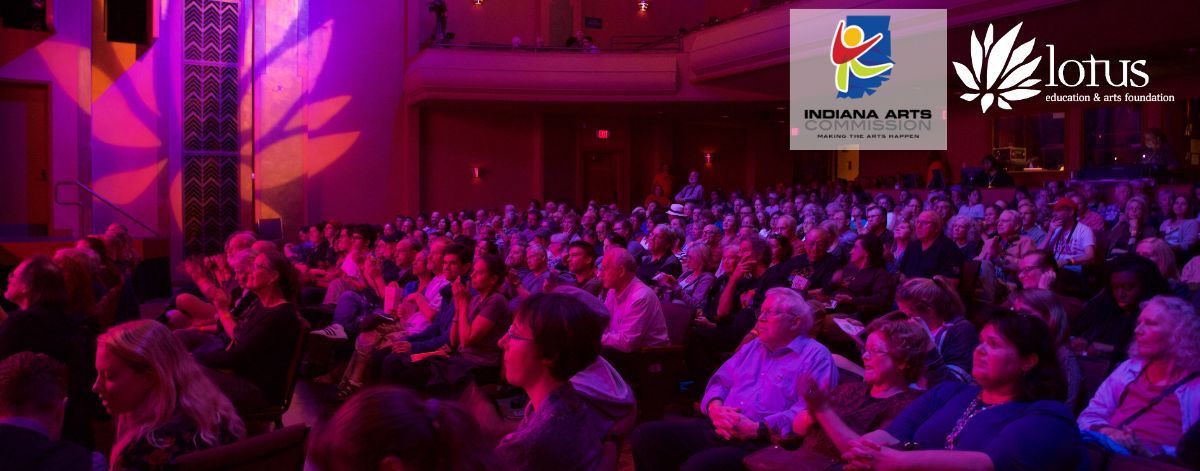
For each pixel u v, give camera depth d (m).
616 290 4.61
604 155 18.09
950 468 2.14
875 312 5.04
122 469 2.24
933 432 2.48
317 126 15.98
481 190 17.34
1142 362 2.85
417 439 1.03
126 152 14.20
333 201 16.14
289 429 2.44
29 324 3.19
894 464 2.18
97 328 3.91
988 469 2.15
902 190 12.52
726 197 16.64
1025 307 3.10
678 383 5.20
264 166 15.49
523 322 2.12
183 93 14.80
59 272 3.37
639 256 8.41
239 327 4.13
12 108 12.09
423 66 15.49
